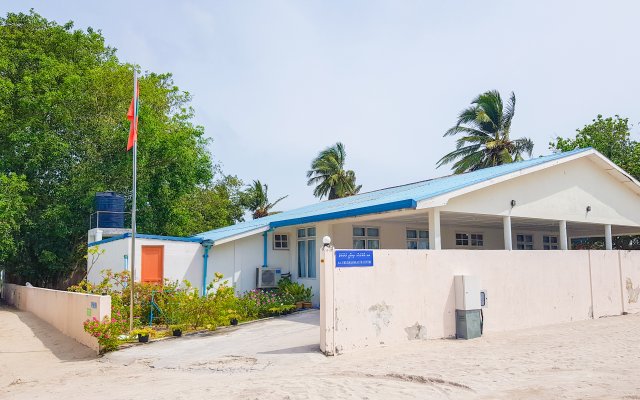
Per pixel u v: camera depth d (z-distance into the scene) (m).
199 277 16.19
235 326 13.40
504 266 12.52
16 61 24.00
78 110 24.50
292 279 17.67
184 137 24.27
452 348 9.73
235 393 6.58
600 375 7.16
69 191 23.31
